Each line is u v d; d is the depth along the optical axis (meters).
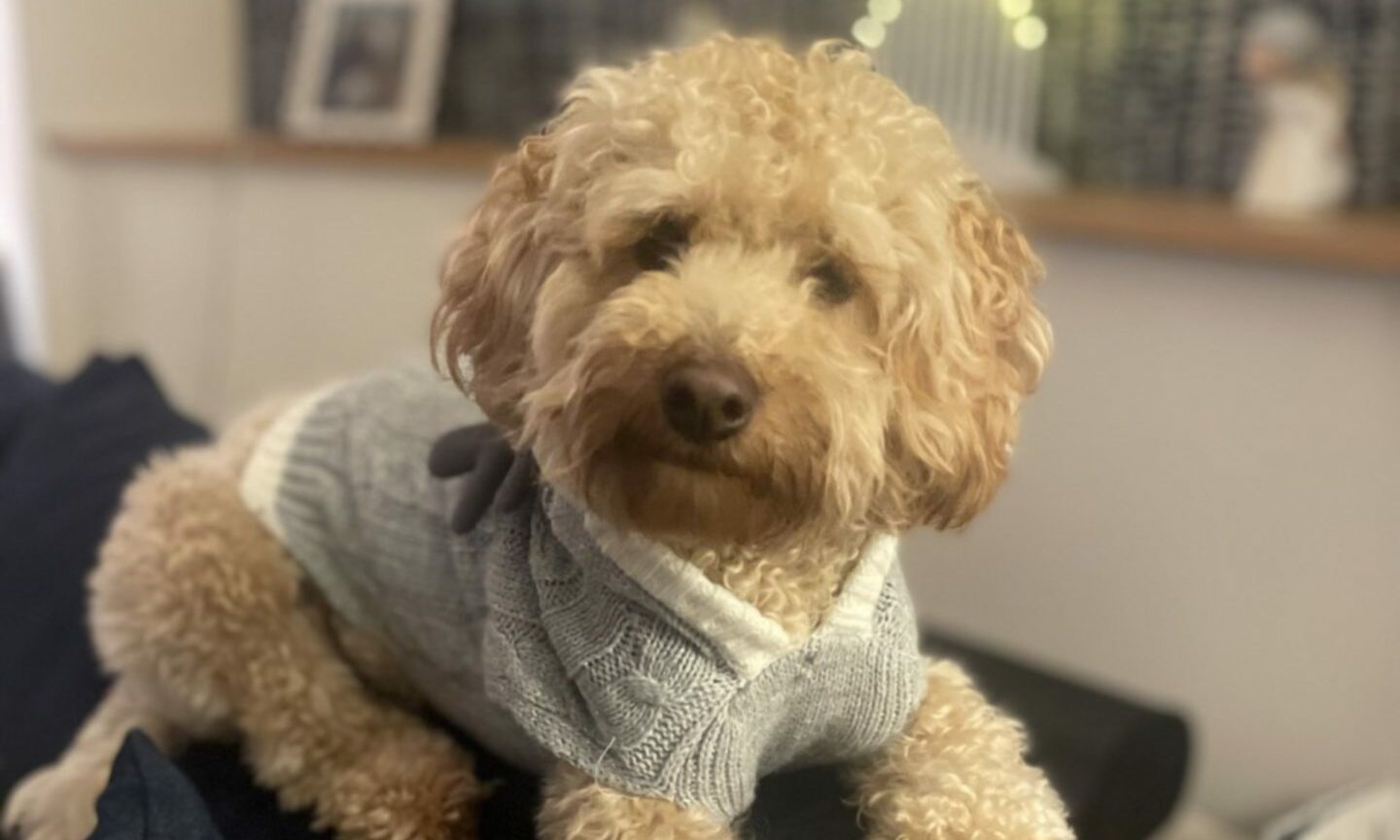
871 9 1.89
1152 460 1.62
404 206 2.39
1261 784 1.61
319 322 2.58
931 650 1.38
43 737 1.42
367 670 1.14
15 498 1.63
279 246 2.61
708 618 0.83
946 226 0.84
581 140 0.83
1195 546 1.60
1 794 1.42
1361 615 1.48
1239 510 1.56
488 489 0.95
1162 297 1.58
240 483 1.12
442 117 2.56
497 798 1.05
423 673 1.08
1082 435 1.68
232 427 1.25
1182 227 1.50
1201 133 1.74
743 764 0.86
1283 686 1.56
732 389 0.73
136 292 2.83
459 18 2.51
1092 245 1.63
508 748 1.02
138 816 0.88
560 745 0.86
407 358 1.25
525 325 0.87
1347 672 1.51
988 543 1.81
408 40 2.52
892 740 0.94
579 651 0.86
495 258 0.87
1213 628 1.61
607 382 0.75
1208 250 1.52
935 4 1.82
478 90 2.50
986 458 0.86
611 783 0.85
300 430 1.15
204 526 1.09
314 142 2.47
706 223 0.80
